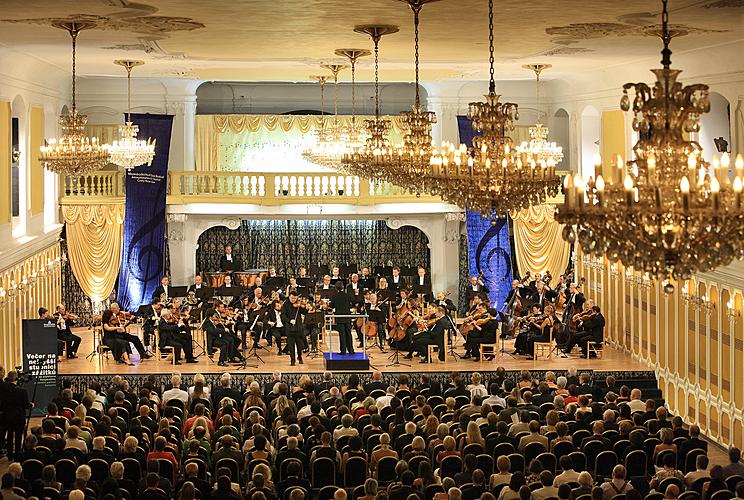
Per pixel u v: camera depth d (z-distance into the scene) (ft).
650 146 31.55
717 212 29.76
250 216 108.27
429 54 78.95
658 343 82.84
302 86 117.60
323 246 114.93
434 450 51.21
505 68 92.12
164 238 104.83
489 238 104.83
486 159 44.34
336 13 56.49
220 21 60.13
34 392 69.10
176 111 109.19
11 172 82.53
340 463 51.08
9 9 55.93
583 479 42.60
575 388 64.44
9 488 41.75
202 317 92.38
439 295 87.81
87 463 47.88
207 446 51.83
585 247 31.45
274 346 92.58
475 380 65.46
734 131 71.05
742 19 57.67
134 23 61.31
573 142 104.68
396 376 80.43
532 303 90.02
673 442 52.65
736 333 68.95
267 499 42.96
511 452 50.85
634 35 65.16
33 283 89.76
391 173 66.59
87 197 100.68
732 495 42.04
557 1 51.78
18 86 84.69
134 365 83.15
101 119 108.27
